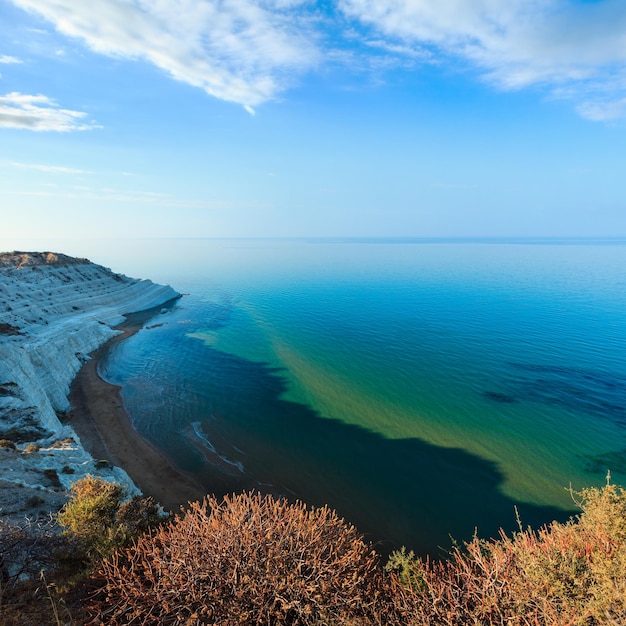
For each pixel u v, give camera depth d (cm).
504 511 2847
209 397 4972
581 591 934
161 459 3519
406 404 4694
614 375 5362
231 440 3891
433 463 3472
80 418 4306
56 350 5678
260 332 8406
